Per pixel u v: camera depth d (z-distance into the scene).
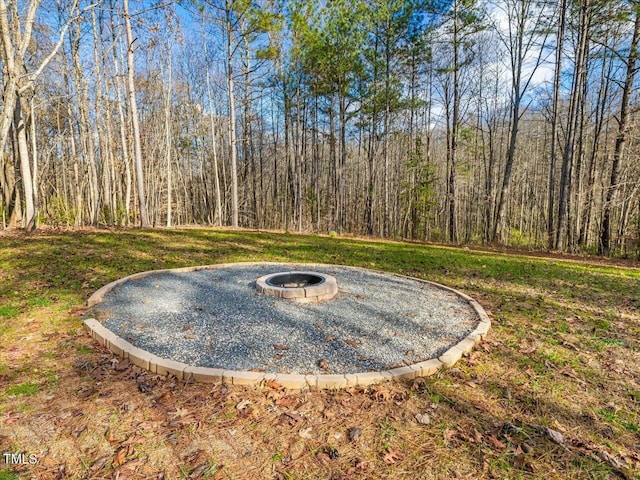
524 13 12.42
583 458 1.91
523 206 24.42
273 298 4.51
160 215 21.34
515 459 1.89
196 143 22.06
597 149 15.34
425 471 1.79
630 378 2.82
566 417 2.29
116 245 7.84
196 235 10.12
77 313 3.87
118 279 5.16
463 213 24.55
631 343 3.54
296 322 3.75
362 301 4.55
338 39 14.02
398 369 2.74
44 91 12.16
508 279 6.46
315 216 21.77
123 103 16.52
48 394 2.38
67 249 7.14
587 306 4.83
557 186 20.61
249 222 22.64
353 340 3.34
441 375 2.76
